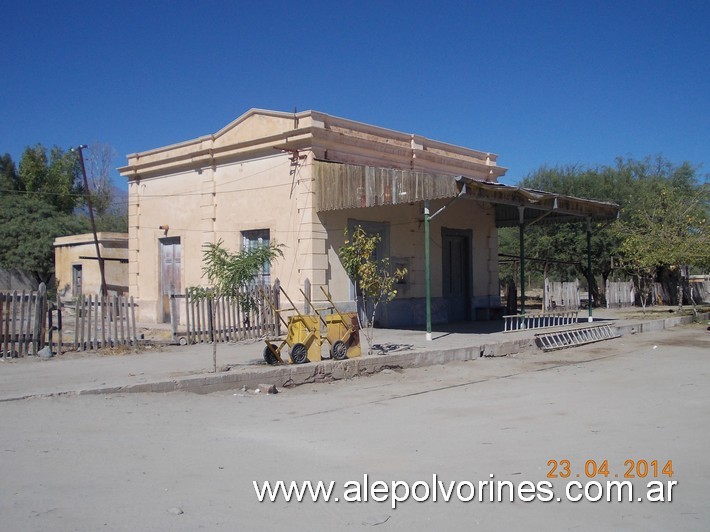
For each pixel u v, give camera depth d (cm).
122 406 922
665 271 3812
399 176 1673
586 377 1310
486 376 1335
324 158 1895
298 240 1870
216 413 921
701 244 2662
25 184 4653
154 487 576
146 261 2373
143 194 2383
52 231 3609
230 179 2078
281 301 1903
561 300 2842
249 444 741
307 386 1190
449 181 1558
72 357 1395
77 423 812
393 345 1571
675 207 2853
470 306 2412
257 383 1141
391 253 2089
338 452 714
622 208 3628
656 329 2350
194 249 2184
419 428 841
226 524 496
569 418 902
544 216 2184
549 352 1738
